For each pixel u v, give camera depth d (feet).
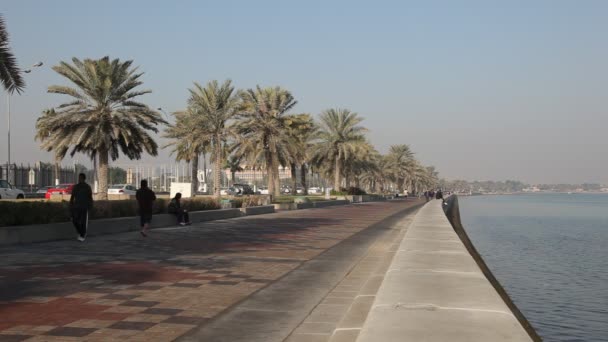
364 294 29.91
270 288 32.45
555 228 205.26
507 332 18.03
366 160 268.41
